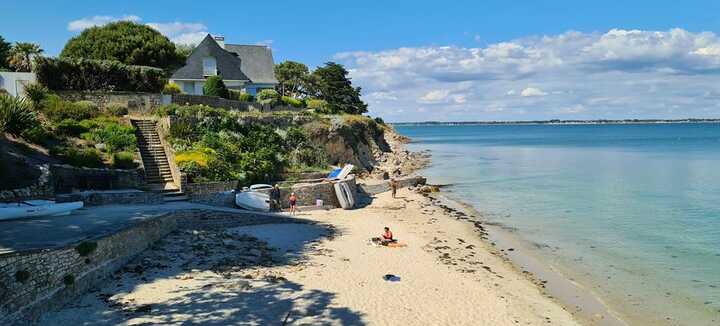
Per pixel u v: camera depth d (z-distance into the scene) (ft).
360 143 196.95
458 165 245.45
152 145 112.98
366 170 178.29
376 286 62.59
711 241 92.02
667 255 83.51
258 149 130.21
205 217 85.05
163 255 67.82
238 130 134.21
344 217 107.14
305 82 333.01
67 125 105.60
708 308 61.11
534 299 62.44
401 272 69.21
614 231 100.83
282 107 191.42
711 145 393.29
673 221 109.40
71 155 94.73
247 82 211.61
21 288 44.83
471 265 75.87
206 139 119.14
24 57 141.79
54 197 79.87
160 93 137.28
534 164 245.45
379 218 108.47
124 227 64.59
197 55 198.90
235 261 69.00
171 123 118.21
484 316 55.36
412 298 59.31
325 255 75.72
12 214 68.39
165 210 80.94
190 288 57.88
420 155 305.73
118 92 127.65
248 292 57.82
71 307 50.55
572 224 107.96
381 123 424.05
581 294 65.36
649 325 56.18
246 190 106.52
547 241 93.40
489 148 388.16
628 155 293.84
